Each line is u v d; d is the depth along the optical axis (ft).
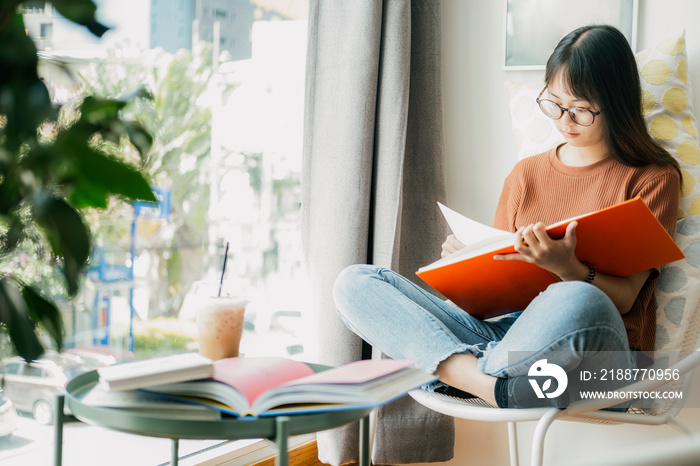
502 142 6.34
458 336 4.56
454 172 6.51
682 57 5.25
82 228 2.21
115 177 2.14
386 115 5.64
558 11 6.09
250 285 5.78
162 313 5.03
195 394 2.75
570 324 3.59
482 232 4.10
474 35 6.40
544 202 5.01
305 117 5.71
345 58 5.53
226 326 3.43
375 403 2.67
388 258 5.60
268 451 5.69
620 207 3.51
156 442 5.05
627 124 4.60
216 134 5.39
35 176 2.15
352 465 5.84
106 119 2.37
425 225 6.21
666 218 4.50
